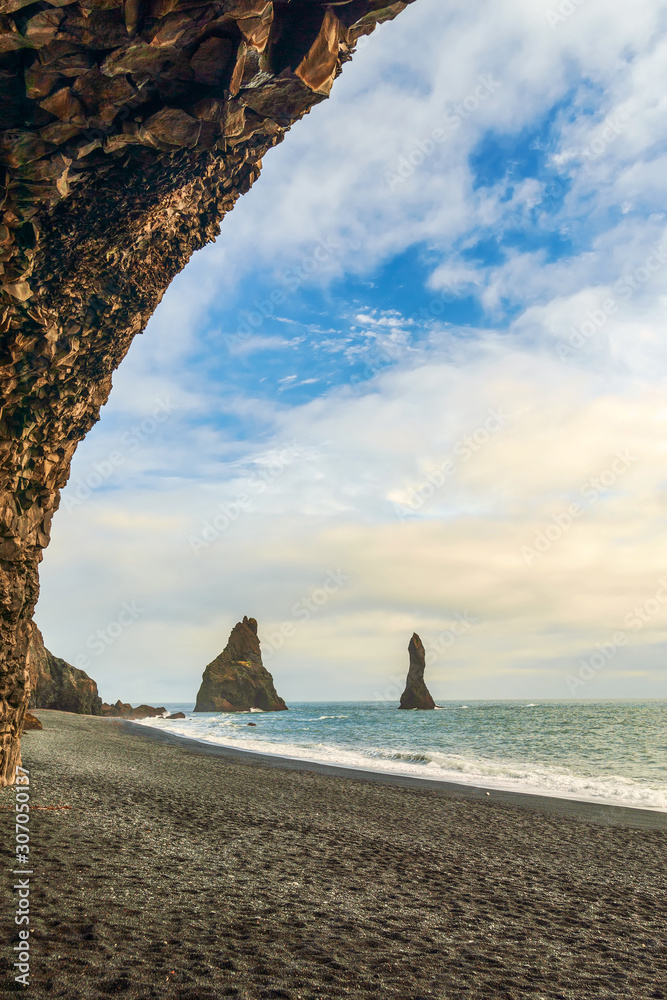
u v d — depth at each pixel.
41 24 6.83
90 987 4.22
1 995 3.93
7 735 13.04
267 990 4.55
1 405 10.99
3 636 12.62
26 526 12.83
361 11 8.83
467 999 4.83
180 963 4.84
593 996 5.14
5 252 9.19
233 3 7.27
